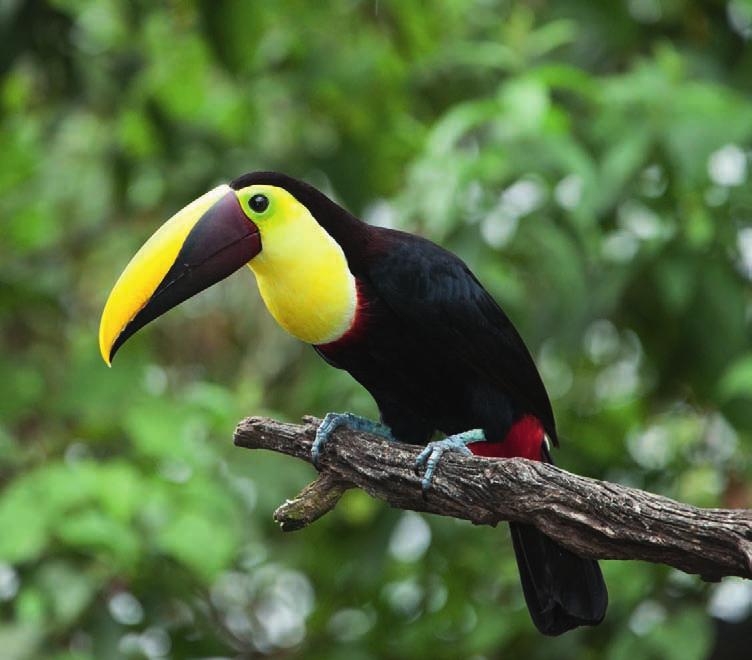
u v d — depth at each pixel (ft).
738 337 36.24
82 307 43.86
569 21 39.75
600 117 35.86
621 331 39.91
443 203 33.65
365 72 39.01
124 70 39.86
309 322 25.68
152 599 35.60
